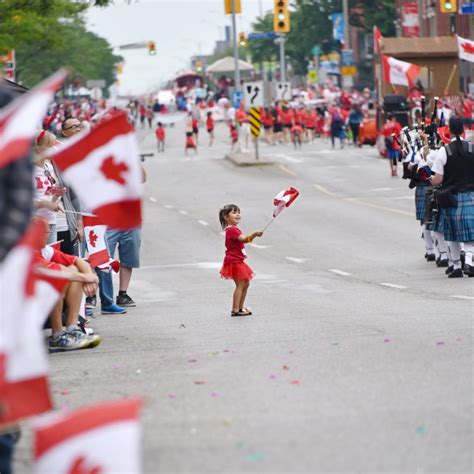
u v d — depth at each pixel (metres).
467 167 36.44
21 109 10.77
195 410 17.38
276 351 22.70
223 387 19.05
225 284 38.69
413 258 44.72
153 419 16.84
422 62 103.25
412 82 92.81
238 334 25.66
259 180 92.50
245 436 15.64
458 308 28.78
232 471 13.94
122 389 19.30
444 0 106.25
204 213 69.88
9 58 76.88
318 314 28.89
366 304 30.78
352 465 14.05
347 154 117.00
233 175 98.62
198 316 29.83
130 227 13.30
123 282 32.78
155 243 55.19
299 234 55.84
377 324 26.20
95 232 28.58
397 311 28.70
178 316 30.05
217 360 21.91
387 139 89.06
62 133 30.50
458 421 16.11
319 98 194.12
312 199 74.88
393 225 57.91
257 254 48.81
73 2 78.31
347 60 183.00
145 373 20.78
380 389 18.45
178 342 24.75
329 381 19.27
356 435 15.52
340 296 33.25
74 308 24.16
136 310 31.89
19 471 14.25
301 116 142.25
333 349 22.61
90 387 19.62
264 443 15.24
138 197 13.21
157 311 31.47
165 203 77.44
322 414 16.81
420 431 15.59
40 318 11.30
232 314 29.42
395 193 76.94
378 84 108.56
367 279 38.38
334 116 126.75
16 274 10.69
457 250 37.19
